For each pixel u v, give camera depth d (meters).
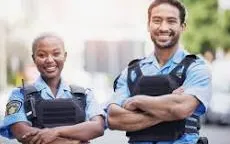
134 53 27.98
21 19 39.16
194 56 4.97
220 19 29.41
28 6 40.09
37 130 4.93
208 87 4.93
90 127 4.98
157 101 4.80
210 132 17.17
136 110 4.86
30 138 4.94
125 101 4.92
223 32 29.53
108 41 28.73
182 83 4.91
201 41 29.36
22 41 37.62
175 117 4.81
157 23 4.97
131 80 5.00
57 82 5.15
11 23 38.31
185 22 5.04
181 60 4.96
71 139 4.94
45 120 5.00
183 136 4.88
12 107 5.05
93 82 27.44
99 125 5.02
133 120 4.86
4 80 36.12
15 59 37.22
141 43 27.59
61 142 4.93
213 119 18.83
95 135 5.00
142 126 4.85
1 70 36.34
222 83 19.00
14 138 5.13
